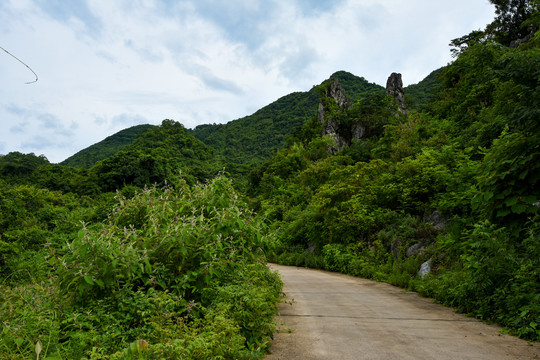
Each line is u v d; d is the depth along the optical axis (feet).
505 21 104.47
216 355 10.80
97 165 272.51
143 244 15.53
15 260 58.18
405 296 28.22
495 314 18.71
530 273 18.07
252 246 20.45
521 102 23.56
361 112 189.57
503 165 19.48
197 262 16.33
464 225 34.12
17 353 10.34
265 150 632.79
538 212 19.52
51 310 12.92
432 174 49.14
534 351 13.67
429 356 13.15
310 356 13.34
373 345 14.62
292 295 28.60
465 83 87.15
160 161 281.33
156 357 9.43
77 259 13.73
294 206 108.37
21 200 144.87
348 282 38.93
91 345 11.25
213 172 371.35
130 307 13.00
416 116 92.63
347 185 63.26
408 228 45.91
